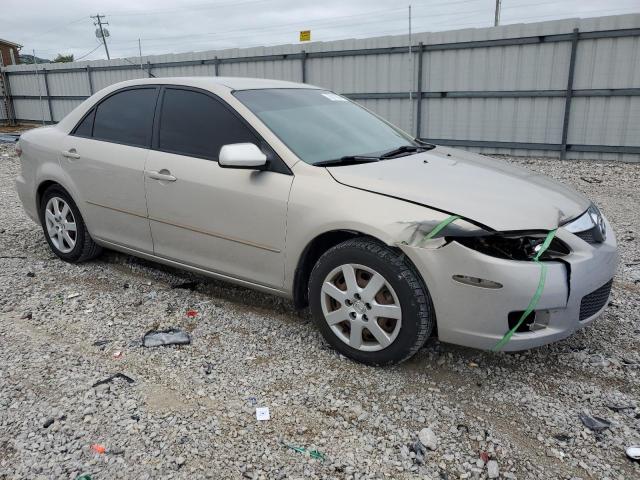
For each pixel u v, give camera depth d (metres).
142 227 4.32
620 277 4.90
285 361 3.39
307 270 3.60
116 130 4.52
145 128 4.30
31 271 4.92
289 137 3.67
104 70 22.61
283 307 4.18
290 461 2.52
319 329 3.49
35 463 2.48
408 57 14.07
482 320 2.94
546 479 2.43
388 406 2.95
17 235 6.13
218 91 3.96
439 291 2.98
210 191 3.79
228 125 3.84
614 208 7.82
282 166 3.54
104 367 3.29
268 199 3.51
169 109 4.19
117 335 3.71
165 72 19.91
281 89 4.30
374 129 4.30
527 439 2.70
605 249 3.25
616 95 11.84
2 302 4.25
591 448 2.63
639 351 3.55
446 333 3.06
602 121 12.12
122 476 2.41
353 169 3.44
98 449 2.57
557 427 2.78
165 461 2.51
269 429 2.74
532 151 13.06
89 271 4.93
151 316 4.01
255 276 3.74
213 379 3.18
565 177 10.35
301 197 3.38
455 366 3.35
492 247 2.93
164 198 4.07
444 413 2.89
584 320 3.18
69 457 2.52
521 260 2.92
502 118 13.24
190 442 2.63
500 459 2.56
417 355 3.46
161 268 5.01
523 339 2.96
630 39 11.42
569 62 12.12
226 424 2.78
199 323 3.90
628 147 11.97
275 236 3.53
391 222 3.05
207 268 4.02
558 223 3.07
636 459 2.54
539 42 12.34
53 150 4.89
